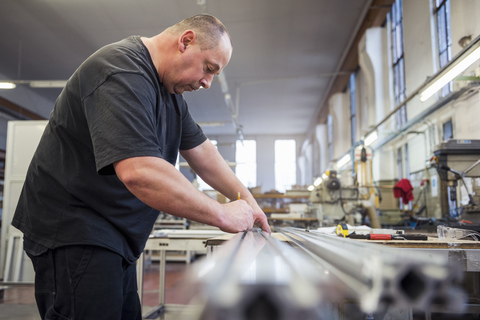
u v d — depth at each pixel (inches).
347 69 357.7
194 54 36.7
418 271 9.7
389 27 284.8
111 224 34.8
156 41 38.2
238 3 267.6
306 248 28.5
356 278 12.2
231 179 48.9
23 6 265.4
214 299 8.4
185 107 45.6
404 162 262.4
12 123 160.6
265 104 502.9
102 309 32.6
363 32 296.5
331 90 421.7
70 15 278.1
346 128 402.6
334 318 37.9
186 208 29.3
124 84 30.7
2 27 294.2
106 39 314.7
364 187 192.7
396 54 276.1
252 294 9.3
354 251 15.6
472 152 100.4
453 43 185.2
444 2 204.5
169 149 42.3
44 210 34.4
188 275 11.3
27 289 147.8
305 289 9.3
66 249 33.0
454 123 186.9
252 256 17.7
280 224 239.0
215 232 100.7
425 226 101.8
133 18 283.4
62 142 34.6
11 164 159.0
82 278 32.7
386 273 9.9
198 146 48.6
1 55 341.4
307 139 609.6
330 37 322.7
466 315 92.7
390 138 259.1
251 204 46.7
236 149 667.4
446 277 9.8
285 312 8.6
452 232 52.6
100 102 30.3
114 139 28.6
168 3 265.1
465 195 131.1
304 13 283.4
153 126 32.1
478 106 165.6
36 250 34.3
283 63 372.2
